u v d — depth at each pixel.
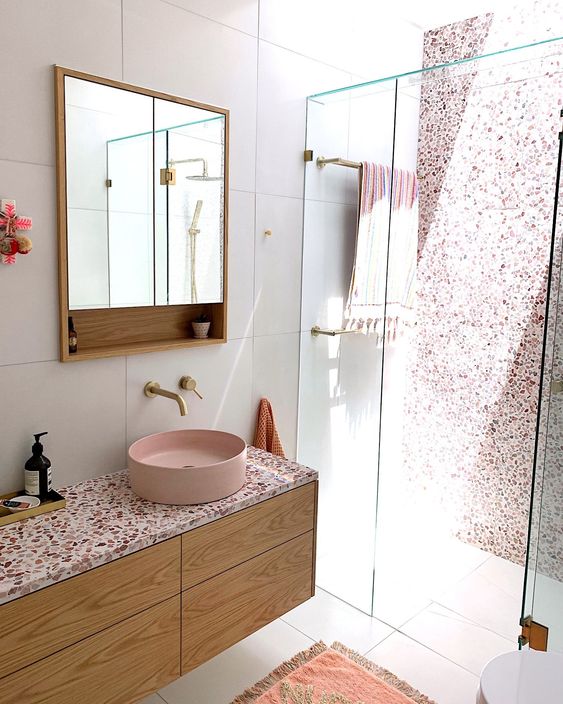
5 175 1.78
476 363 2.83
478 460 2.89
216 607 1.96
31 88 1.80
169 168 2.17
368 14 2.91
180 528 1.79
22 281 1.86
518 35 2.94
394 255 2.56
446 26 3.21
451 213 2.71
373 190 2.53
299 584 2.28
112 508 1.89
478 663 2.35
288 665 2.30
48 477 1.91
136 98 2.04
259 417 2.65
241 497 2.00
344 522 2.77
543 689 1.50
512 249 2.63
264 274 2.61
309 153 2.69
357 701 2.10
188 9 2.16
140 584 1.72
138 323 2.26
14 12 1.74
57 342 1.96
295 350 2.84
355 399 2.66
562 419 2.01
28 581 1.48
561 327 2.01
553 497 2.06
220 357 2.48
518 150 2.46
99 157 1.97
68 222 1.92
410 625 2.58
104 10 1.93
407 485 2.91
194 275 2.31
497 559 2.89
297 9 2.55
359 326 2.64
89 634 1.62
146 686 1.78
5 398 1.87
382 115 2.47
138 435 2.24
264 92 2.47
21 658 1.49
